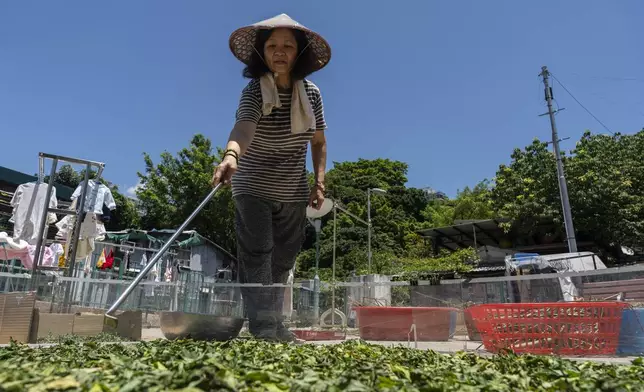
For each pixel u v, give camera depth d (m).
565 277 3.54
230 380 1.20
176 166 24.97
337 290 4.48
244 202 3.71
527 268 11.30
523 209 20.11
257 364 1.70
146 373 1.29
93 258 10.66
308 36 3.76
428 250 26.86
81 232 7.70
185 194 24.17
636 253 19.58
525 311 3.14
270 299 3.48
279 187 3.80
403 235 32.62
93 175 14.72
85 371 1.35
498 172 22.33
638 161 20.66
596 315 3.04
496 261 20.69
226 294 3.68
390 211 34.91
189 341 2.55
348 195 36.81
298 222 4.01
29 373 1.27
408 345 3.61
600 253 18.98
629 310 3.06
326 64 3.94
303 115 3.74
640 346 2.99
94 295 6.00
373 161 45.88
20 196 7.77
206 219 24.14
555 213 19.56
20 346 2.44
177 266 13.27
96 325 4.46
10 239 8.84
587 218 18.92
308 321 4.18
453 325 4.13
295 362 1.80
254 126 3.56
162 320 3.16
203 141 25.42
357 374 1.45
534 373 1.67
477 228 23.27
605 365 2.00
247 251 3.71
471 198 32.41
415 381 1.46
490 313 3.25
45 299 5.52
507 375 1.62
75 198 7.87
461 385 1.40
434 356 2.27
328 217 34.09
